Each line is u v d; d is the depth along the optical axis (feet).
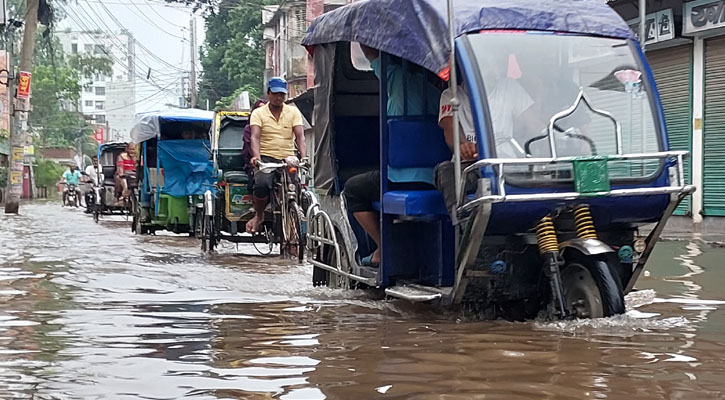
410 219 19.72
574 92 18.31
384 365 14.33
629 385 12.87
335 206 24.17
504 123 17.58
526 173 17.22
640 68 18.98
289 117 33.83
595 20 19.16
